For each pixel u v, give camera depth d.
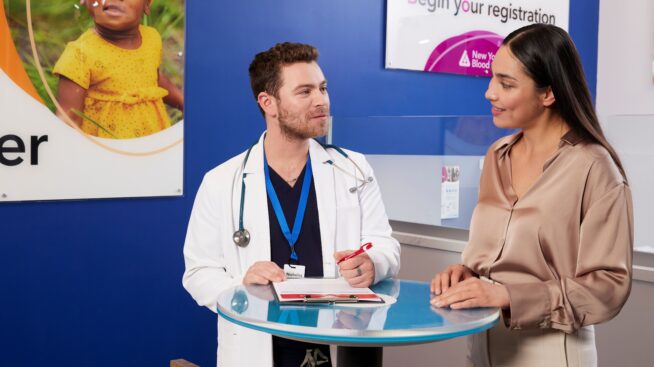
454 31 4.02
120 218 2.99
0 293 2.72
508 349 1.57
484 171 1.68
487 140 2.53
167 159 3.07
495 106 1.55
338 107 3.61
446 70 4.01
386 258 1.77
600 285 1.43
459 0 4.03
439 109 4.03
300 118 1.78
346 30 3.61
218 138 3.24
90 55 2.84
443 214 2.67
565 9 4.59
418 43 3.87
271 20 3.36
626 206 1.45
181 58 3.09
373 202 1.97
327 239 1.85
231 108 3.27
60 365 2.88
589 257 1.45
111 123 2.91
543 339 1.52
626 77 4.75
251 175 1.87
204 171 3.21
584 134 1.51
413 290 1.64
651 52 4.61
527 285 1.46
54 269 2.84
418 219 2.76
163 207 3.10
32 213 2.77
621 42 4.77
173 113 3.08
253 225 1.83
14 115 2.68
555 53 1.47
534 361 1.53
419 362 2.71
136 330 3.07
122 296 3.02
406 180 2.79
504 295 1.45
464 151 2.60
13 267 2.74
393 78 3.81
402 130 2.79
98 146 2.88
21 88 2.68
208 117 3.21
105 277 2.97
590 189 1.46
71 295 2.89
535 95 1.50
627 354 2.14
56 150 2.78
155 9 2.99
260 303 1.46
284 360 1.76
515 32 1.54
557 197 1.49
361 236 1.94
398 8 3.76
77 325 2.91
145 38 2.97
